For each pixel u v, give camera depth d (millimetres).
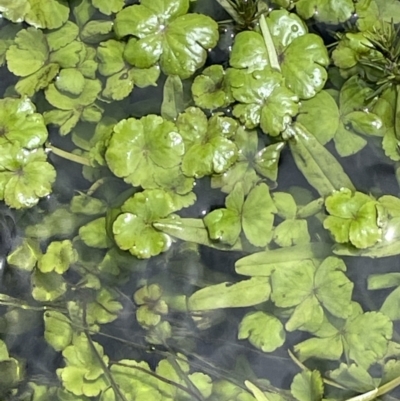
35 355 726
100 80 752
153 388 718
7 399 720
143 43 745
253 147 740
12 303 731
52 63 753
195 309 725
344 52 749
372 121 740
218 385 718
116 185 741
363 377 713
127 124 734
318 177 736
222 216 726
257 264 724
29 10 758
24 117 740
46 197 741
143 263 732
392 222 726
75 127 749
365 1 759
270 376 718
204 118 739
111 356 724
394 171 737
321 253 725
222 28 758
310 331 719
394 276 724
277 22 750
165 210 729
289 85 743
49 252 733
